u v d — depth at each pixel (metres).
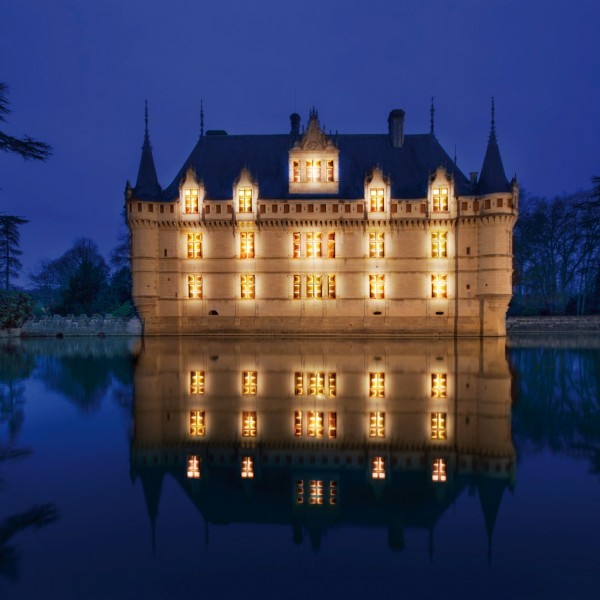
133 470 9.38
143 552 6.40
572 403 15.04
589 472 9.27
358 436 11.60
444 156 46.53
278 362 24.78
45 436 11.59
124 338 41.44
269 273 43.91
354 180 45.34
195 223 43.72
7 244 66.25
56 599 5.32
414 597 5.37
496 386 17.88
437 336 42.41
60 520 7.30
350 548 6.51
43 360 25.80
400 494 8.30
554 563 6.13
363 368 22.55
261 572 5.93
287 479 8.98
